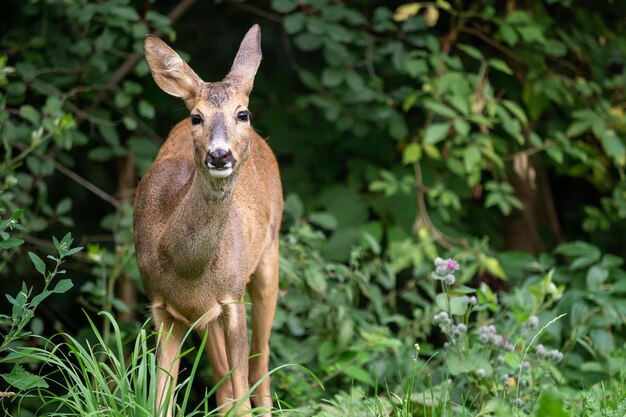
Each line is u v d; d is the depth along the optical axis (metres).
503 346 8.30
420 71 11.82
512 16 12.08
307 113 13.02
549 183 14.71
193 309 7.57
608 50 13.01
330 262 12.05
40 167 10.80
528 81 12.73
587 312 10.39
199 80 7.48
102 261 10.40
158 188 7.89
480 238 13.23
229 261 7.57
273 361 10.38
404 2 13.16
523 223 13.70
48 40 11.38
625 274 11.37
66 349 11.69
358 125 12.06
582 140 13.53
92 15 10.81
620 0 13.35
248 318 10.47
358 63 12.01
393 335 12.13
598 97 12.93
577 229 14.55
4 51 11.43
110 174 13.23
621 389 7.84
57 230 12.80
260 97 13.23
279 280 10.48
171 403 6.98
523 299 9.95
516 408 7.47
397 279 13.08
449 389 8.23
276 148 12.94
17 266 11.14
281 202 9.55
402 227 12.46
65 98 10.88
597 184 13.27
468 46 12.64
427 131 11.50
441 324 8.33
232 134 7.03
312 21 11.55
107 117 11.47
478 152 11.69
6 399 10.34
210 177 7.09
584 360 10.91
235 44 13.63
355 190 12.64
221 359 8.59
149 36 7.53
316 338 10.47
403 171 12.75
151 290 7.69
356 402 8.52
